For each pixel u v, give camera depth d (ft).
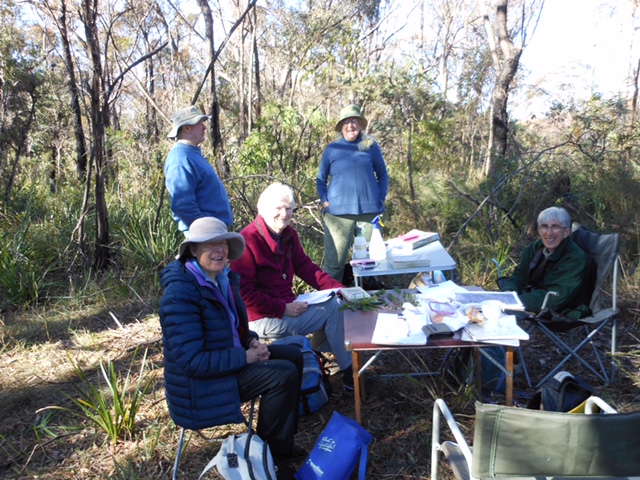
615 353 12.09
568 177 22.36
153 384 12.10
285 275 11.55
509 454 5.40
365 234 15.83
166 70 50.55
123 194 24.29
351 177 16.26
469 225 21.99
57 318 16.17
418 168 27.22
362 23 50.03
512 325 9.13
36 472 9.33
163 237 19.40
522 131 33.17
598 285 11.53
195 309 8.16
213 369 8.00
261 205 11.03
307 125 27.45
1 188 26.48
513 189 22.91
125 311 16.65
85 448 9.95
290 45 42.57
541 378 11.77
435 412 7.07
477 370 10.86
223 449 8.18
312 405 10.57
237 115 38.99
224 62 49.01
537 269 12.07
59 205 24.40
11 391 12.10
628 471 5.38
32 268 18.22
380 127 26.86
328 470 8.30
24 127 27.07
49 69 30.58
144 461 9.48
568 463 5.37
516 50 29.32
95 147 19.34
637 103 46.42
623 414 5.20
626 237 19.33
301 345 10.58
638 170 23.22
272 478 7.97
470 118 42.98
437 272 12.90
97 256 19.74
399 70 26.53
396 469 9.05
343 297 11.15
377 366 12.42
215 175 14.02
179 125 13.25
